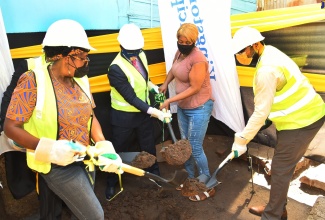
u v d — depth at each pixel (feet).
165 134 13.09
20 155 8.14
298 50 10.91
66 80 5.77
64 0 9.30
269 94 7.31
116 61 9.21
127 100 9.30
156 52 11.72
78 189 5.98
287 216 9.29
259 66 7.60
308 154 11.13
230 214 9.57
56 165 5.83
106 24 10.32
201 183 8.84
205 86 9.61
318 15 10.34
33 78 5.40
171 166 12.32
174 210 9.73
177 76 9.60
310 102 7.66
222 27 9.94
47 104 5.45
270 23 11.03
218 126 13.74
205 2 9.92
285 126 7.86
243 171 11.80
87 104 6.03
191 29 8.88
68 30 5.36
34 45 9.04
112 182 10.25
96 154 5.82
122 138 10.09
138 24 11.13
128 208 9.81
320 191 10.41
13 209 9.07
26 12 8.75
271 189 8.28
